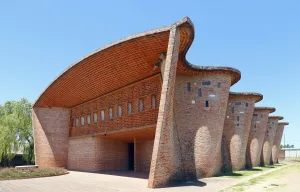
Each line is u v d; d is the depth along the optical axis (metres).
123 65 22.06
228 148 30.22
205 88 23.31
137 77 22.97
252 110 32.44
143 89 22.86
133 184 18.11
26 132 40.69
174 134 21.11
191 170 21.28
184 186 17.08
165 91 16.83
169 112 17.38
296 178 22.64
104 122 27.22
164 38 18.03
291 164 49.78
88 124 30.00
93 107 29.47
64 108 34.22
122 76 23.52
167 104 16.95
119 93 25.61
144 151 26.98
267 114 39.22
